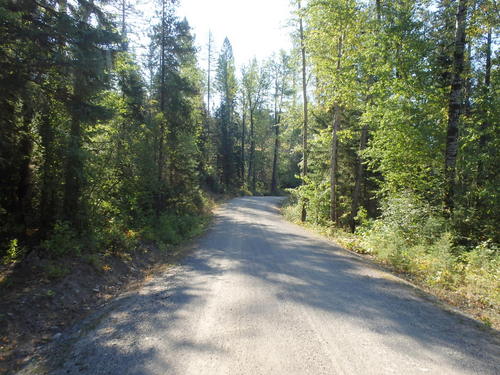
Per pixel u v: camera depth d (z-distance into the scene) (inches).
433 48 454.9
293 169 2343.8
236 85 1972.2
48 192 336.5
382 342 157.9
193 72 874.1
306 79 842.8
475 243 363.9
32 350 168.2
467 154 422.3
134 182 528.7
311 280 267.9
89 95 312.2
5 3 241.4
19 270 254.7
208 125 1662.2
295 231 598.9
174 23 684.1
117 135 479.5
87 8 318.3
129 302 229.8
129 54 509.0
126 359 147.3
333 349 150.8
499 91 420.5
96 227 376.5
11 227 315.9
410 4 474.6
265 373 131.3
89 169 377.4
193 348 154.7
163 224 534.3
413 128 447.5
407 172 479.8
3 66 253.4
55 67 280.4
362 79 541.6
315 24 587.8
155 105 689.0
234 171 1936.5
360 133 673.0
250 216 864.9
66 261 286.4
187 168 800.9
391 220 448.5
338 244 462.9
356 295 229.5
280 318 188.2
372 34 502.9
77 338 176.1
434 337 164.1
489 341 160.2
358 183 682.8
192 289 253.0
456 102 410.0
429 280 276.2
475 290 246.8
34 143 338.6
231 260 350.6
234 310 202.5
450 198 411.5
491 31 498.9
